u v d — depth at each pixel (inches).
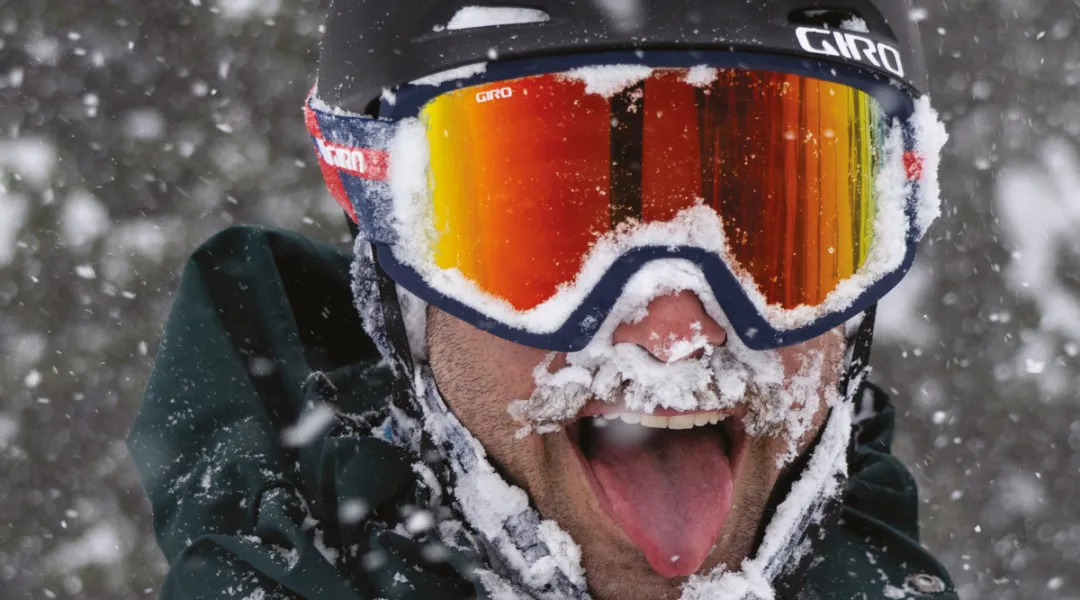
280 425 71.1
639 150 54.1
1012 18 299.7
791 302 55.7
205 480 66.6
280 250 77.4
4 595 245.0
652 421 57.4
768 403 58.4
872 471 78.0
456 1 54.9
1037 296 282.2
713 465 59.6
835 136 56.0
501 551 59.2
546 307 54.8
